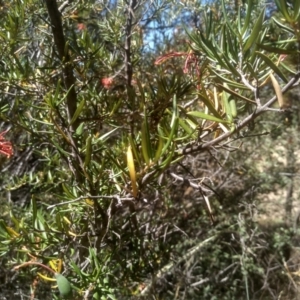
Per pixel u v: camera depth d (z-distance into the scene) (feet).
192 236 2.96
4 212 1.87
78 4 1.33
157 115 1.08
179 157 0.79
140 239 1.30
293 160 3.76
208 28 0.74
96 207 0.98
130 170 0.70
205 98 0.74
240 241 3.04
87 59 1.11
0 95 1.19
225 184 2.96
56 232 0.97
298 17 0.52
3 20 1.31
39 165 2.14
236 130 0.73
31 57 1.39
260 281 3.20
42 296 1.58
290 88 0.63
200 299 2.90
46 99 0.93
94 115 1.12
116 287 1.23
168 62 1.60
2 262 1.79
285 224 3.59
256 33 0.66
